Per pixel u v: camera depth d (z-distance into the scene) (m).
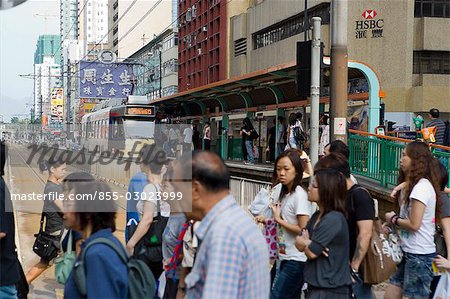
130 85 48.12
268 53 34.97
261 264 2.74
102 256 3.06
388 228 5.27
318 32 7.82
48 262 6.95
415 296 5.04
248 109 24.47
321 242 4.22
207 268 2.69
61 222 6.74
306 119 19.75
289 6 32.38
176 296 4.78
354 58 29.28
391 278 5.32
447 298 5.06
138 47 86.25
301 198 5.16
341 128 8.16
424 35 28.77
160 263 5.23
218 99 27.11
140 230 5.14
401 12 28.61
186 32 50.81
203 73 46.19
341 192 4.38
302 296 5.98
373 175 11.31
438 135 12.43
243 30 38.94
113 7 94.94
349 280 4.30
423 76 28.69
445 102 28.25
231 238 2.69
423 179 5.04
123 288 3.08
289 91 20.58
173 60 54.41
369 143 11.52
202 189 2.92
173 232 4.79
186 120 33.31
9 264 4.61
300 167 5.24
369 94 14.56
